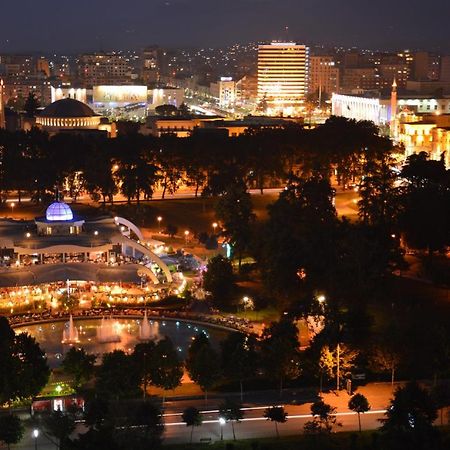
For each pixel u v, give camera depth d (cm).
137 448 19888
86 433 19512
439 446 19488
